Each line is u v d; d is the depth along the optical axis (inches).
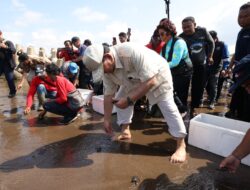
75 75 253.4
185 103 174.2
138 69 103.2
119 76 110.6
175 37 154.3
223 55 219.5
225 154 120.4
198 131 130.6
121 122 140.1
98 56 100.0
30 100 182.9
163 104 115.6
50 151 128.0
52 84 194.2
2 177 102.6
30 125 169.9
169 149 131.2
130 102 104.6
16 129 161.5
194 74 192.7
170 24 151.4
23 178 102.0
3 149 129.9
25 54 204.8
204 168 111.0
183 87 166.6
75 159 119.3
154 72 102.3
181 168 111.0
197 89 197.3
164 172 107.4
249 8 144.6
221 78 246.2
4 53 255.9
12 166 111.9
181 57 154.0
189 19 184.5
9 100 251.0
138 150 129.9
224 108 226.2
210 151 127.0
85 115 194.9
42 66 206.2
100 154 125.0
